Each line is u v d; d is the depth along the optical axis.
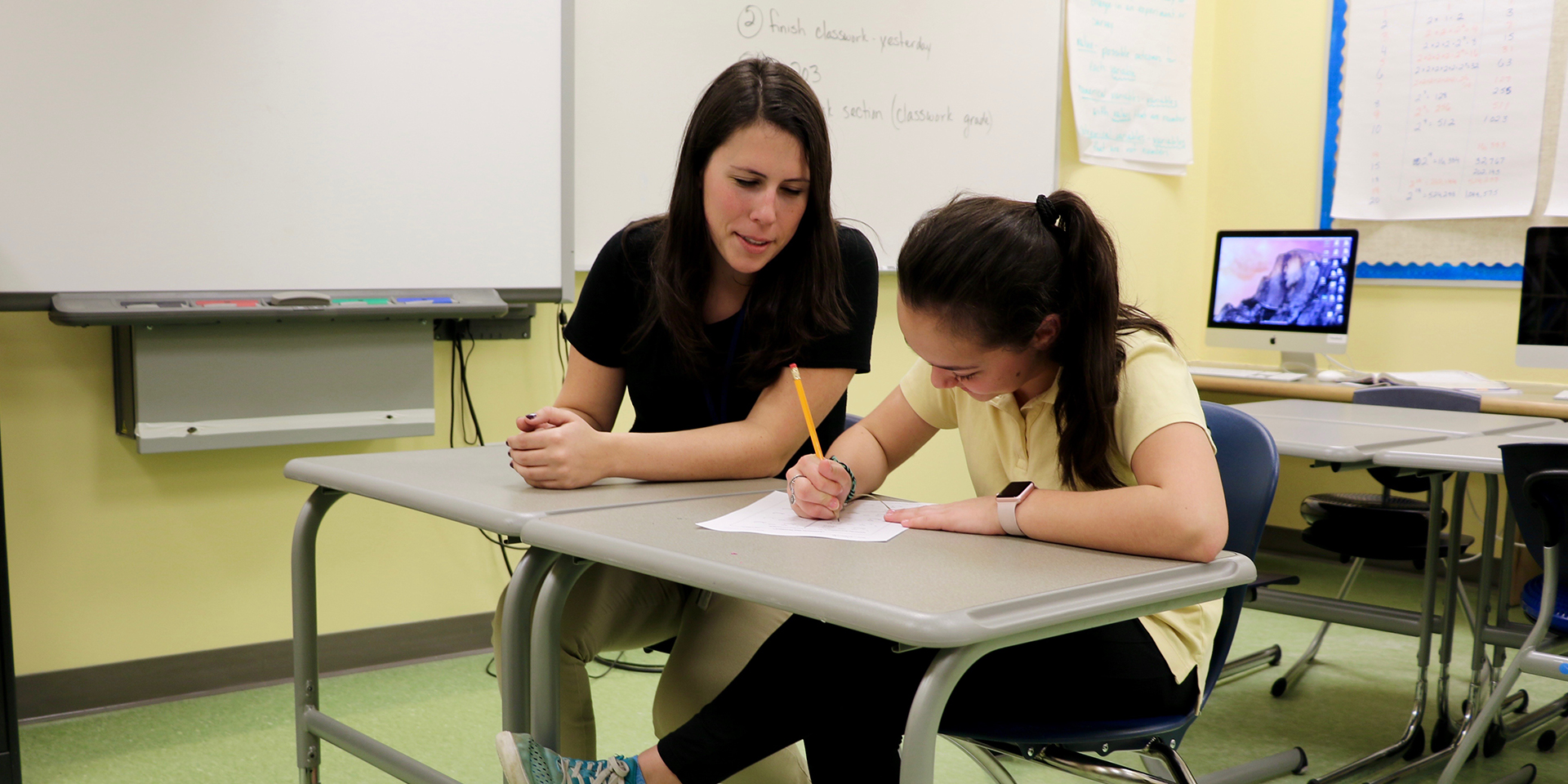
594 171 2.82
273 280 2.35
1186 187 4.19
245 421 2.31
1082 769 1.23
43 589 2.28
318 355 2.39
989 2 3.53
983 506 1.13
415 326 2.51
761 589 0.89
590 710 1.44
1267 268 3.61
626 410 3.16
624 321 1.52
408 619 2.73
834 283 1.42
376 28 2.42
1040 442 1.26
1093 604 0.88
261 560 2.53
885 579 0.90
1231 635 1.30
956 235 1.08
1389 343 3.83
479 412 2.75
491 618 2.85
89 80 2.13
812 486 1.15
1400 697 2.56
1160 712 1.19
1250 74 4.11
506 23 2.58
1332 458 1.95
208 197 2.27
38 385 2.25
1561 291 3.07
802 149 1.33
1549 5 3.44
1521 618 3.08
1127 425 1.14
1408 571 3.76
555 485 1.28
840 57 3.22
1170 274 4.18
